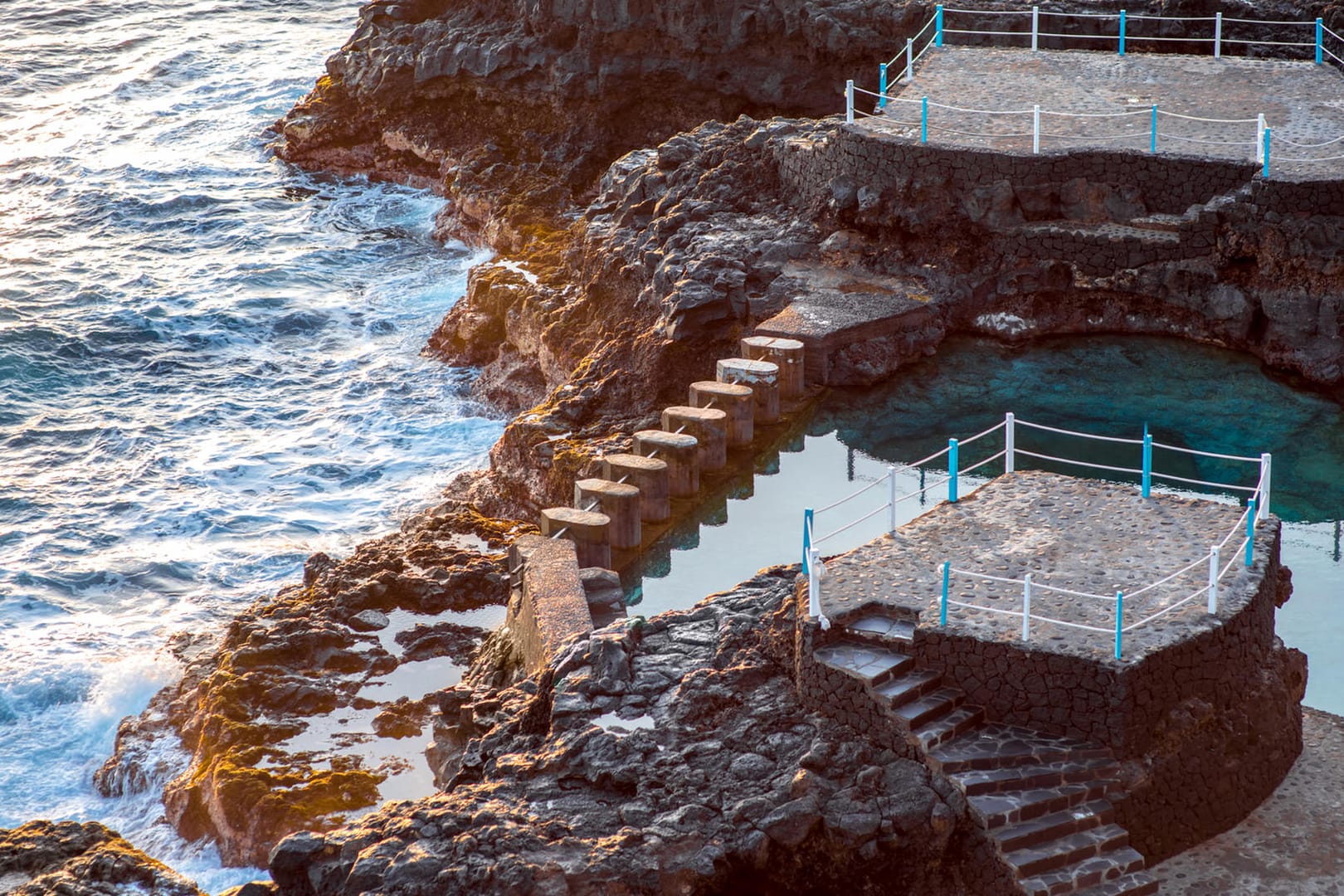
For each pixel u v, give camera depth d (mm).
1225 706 17438
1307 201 29734
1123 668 16391
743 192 36812
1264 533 19141
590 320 36594
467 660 26656
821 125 37812
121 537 34000
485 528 30984
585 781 17562
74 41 70875
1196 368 30438
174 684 28203
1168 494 20656
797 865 16625
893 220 33250
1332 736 19000
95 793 25938
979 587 18344
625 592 24719
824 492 27250
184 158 57812
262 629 27781
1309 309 29656
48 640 30047
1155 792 16672
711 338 32719
